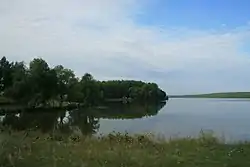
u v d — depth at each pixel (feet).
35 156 33.47
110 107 295.28
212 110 238.48
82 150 37.78
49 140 45.83
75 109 262.88
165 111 230.27
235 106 314.55
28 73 240.94
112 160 32.99
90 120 160.97
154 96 440.86
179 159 34.14
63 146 40.70
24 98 230.07
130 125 129.08
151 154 36.42
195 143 44.55
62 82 264.31
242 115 179.42
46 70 248.32
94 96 311.27
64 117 185.37
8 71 266.16
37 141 42.50
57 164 30.83
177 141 46.57
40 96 241.96
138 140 48.24
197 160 34.06
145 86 433.48
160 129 107.24
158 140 48.70
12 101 233.76
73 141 47.01
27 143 39.14
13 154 32.63
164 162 32.65
